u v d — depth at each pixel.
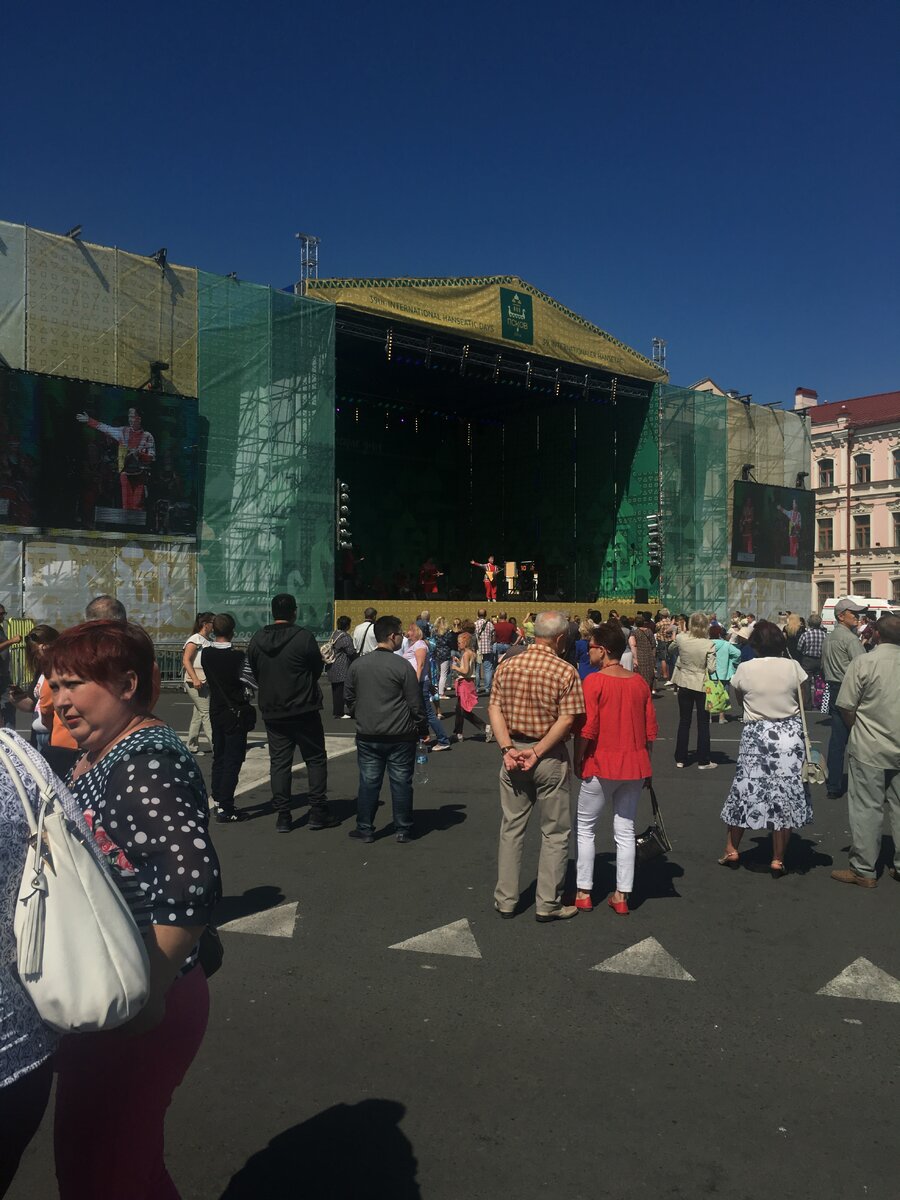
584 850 5.81
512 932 5.38
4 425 19.52
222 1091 3.58
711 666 10.70
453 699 19.00
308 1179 3.02
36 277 20.33
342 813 8.48
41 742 7.30
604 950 5.10
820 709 15.84
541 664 5.56
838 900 6.01
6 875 1.72
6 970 1.72
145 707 2.34
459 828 7.89
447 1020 4.22
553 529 38.69
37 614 20.17
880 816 6.30
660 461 33.94
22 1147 1.80
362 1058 3.86
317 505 25.09
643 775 5.70
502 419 41.38
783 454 37.16
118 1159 2.11
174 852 2.08
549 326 30.77
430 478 42.62
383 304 26.95
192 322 22.72
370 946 5.15
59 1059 2.11
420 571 37.78
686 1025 4.18
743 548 35.31
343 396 39.03
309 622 24.80
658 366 33.94
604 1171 3.07
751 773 6.52
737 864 6.82
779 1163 3.12
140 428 21.41
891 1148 3.22
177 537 22.06
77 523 20.55
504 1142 3.24
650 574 34.00
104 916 1.78
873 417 50.44
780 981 4.68
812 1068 3.79
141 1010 1.95
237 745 8.11
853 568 49.22
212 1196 2.93
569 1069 3.77
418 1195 2.94
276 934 5.33
